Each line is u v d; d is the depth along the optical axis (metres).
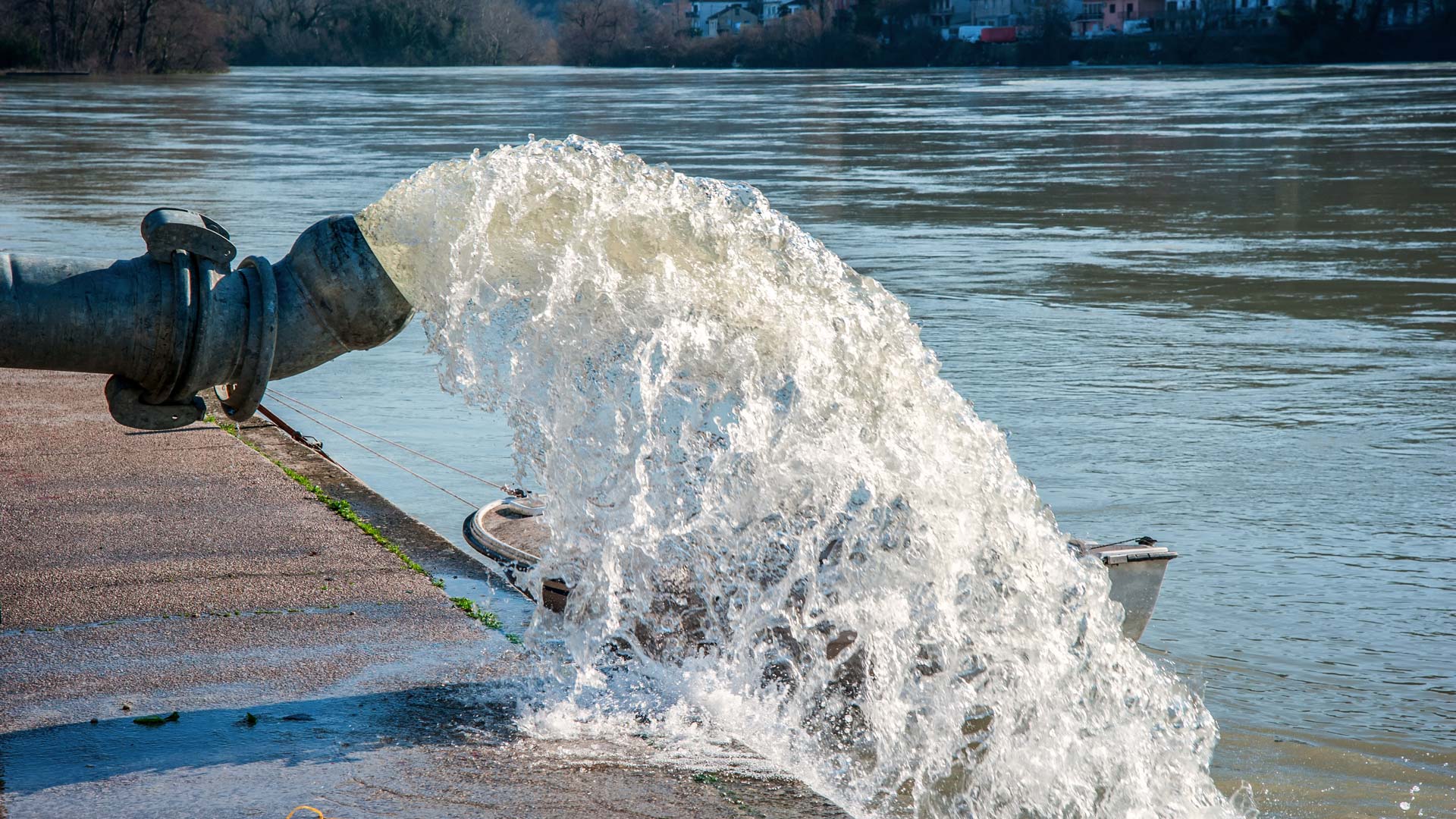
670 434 9.20
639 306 8.85
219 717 8.30
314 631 9.73
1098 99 122.56
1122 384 20.39
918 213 43.44
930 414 9.55
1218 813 8.54
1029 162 62.19
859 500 9.24
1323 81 152.25
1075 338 23.88
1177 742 9.02
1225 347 23.14
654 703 8.77
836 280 9.62
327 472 14.44
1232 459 16.50
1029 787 8.42
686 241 8.93
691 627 9.40
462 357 8.37
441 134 80.88
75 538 11.77
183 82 182.62
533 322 8.54
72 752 7.79
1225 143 70.81
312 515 12.62
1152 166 59.09
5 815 7.04
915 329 9.81
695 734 8.32
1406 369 21.34
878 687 9.08
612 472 9.14
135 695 8.59
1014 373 21.20
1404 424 18.08
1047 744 8.71
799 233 9.55
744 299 9.07
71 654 9.22
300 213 41.41
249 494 13.25
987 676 8.91
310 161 62.28
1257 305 27.08
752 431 9.27
